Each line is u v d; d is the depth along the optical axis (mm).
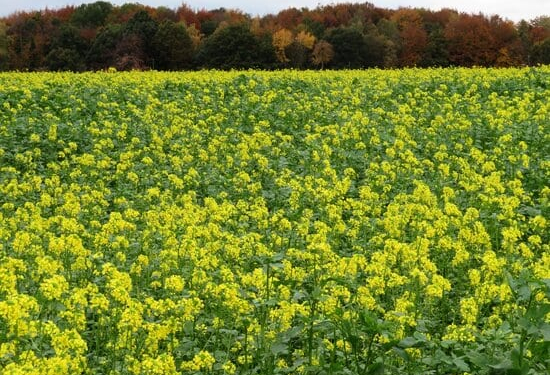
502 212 10961
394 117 20547
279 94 25000
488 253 7551
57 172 15328
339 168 15750
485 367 5629
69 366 5227
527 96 23453
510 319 6531
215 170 15227
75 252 7734
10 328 5387
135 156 16984
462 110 22188
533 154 16016
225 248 8812
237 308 6508
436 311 7809
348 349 6387
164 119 21531
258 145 16844
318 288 6352
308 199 12492
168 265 8180
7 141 17391
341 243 10469
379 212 11547
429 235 8969
